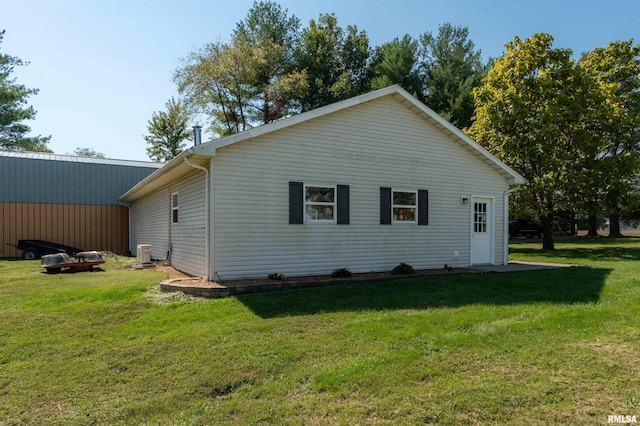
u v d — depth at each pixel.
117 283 8.40
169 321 5.68
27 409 3.26
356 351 4.35
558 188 17.05
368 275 9.41
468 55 30.11
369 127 10.12
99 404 3.33
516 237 29.72
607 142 17.75
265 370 3.93
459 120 27.00
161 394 3.49
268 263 8.70
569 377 3.63
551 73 16.89
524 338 4.67
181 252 10.80
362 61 31.80
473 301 6.74
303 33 31.89
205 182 8.48
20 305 6.67
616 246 19.47
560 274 9.76
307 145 9.25
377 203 10.20
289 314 5.90
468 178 11.87
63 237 18.70
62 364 4.21
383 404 3.17
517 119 16.78
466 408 3.09
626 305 6.21
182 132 34.44
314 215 9.33
